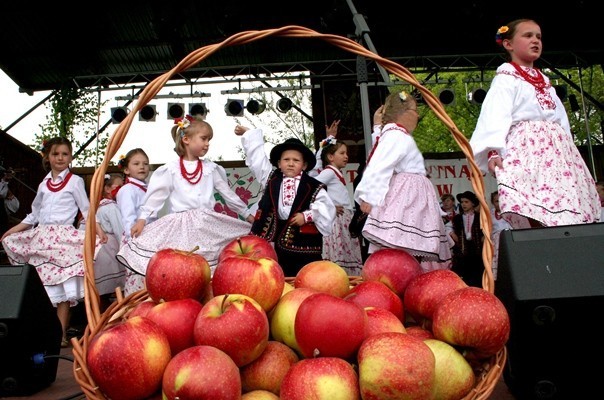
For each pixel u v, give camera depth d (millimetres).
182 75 9391
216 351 1090
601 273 1399
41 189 3607
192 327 1257
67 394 1938
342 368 1087
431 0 8148
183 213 3051
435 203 2695
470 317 1196
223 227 3113
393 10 8359
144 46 9141
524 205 2248
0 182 7051
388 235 2525
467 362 1233
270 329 1396
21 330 1854
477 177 1540
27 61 9289
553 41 9117
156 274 1397
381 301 1466
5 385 1873
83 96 9562
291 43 9266
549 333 1400
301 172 3207
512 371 1521
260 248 1609
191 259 1439
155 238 2975
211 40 9086
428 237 2580
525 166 2342
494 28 8797
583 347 1388
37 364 1908
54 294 3342
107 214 4621
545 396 1411
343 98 9695
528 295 1395
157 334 1154
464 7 8242
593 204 2412
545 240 1483
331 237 4594
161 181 3104
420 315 1463
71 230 3494
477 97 9367
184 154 3236
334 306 1174
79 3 7961
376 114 3826
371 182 2566
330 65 9438
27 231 3477
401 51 9539
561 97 9531
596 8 8156
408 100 2793
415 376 1032
